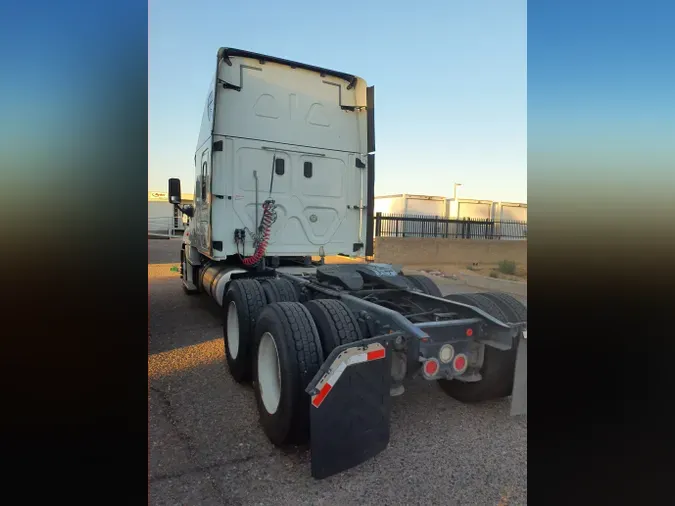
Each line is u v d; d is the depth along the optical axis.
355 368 2.65
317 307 3.22
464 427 3.34
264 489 2.56
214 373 4.45
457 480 2.67
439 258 14.01
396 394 2.95
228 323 4.48
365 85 6.41
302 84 6.05
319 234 6.19
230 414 3.53
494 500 2.48
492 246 14.91
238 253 5.71
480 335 3.28
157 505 2.39
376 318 3.21
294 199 6.02
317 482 2.63
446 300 3.79
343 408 2.61
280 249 5.96
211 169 5.55
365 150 6.48
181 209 7.66
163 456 2.89
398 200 20.89
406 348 2.88
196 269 7.89
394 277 4.41
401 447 3.04
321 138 6.19
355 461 2.67
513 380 3.20
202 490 2.54
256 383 3.30
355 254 6.49
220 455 2.92
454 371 3.21
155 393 3.92
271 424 3.00
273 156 5.89
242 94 5.69
